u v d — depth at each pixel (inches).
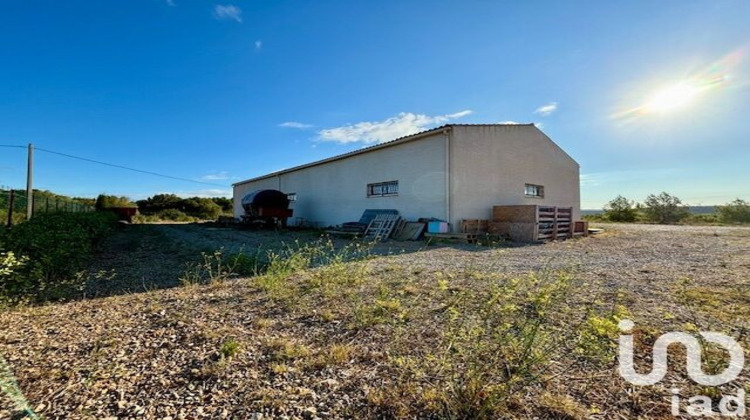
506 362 66.2
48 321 103.2
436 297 126.5
